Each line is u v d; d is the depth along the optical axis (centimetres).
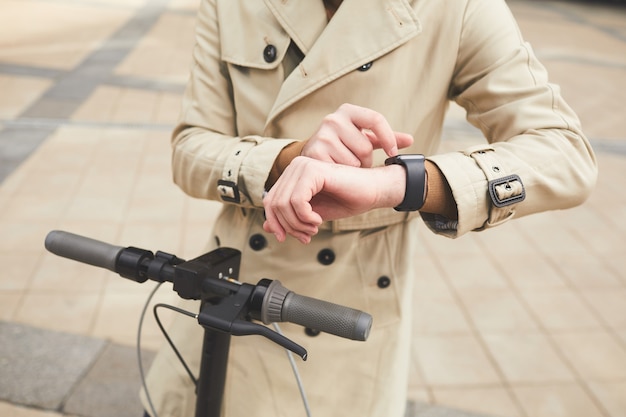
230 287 89
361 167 92
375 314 121
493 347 278
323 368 121
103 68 597
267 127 108
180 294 91
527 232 385
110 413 223
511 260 351
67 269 300
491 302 310
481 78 106
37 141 434
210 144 108
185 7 896
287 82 104
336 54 102
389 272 120
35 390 229
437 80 107
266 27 108
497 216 93
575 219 407
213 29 115
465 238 369
